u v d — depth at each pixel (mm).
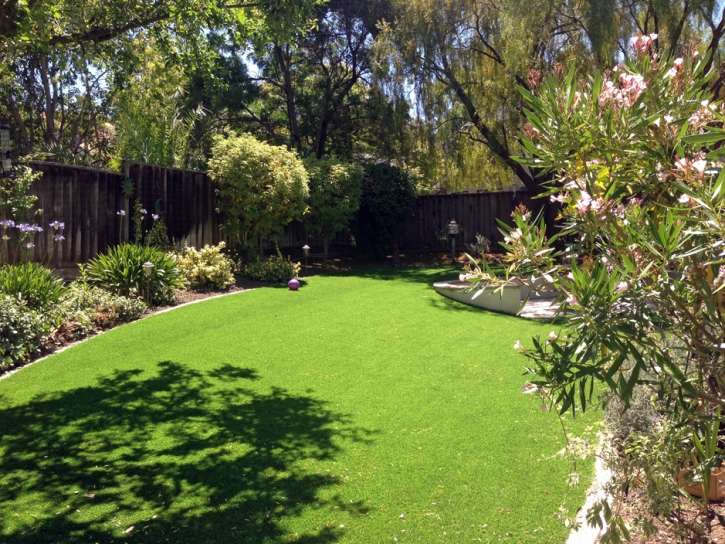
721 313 2531
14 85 18391
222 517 3537
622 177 2736
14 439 4559
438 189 21016
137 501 3705
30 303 7289
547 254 2748
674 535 3189
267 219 12438
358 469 4160
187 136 15641
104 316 7898
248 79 21219
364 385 5984
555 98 2738
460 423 5000
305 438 4680
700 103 2654
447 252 19219
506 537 3334
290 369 6457
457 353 7191
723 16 12391
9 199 8203
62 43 6812
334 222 15023
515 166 15719
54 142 20438
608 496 3178
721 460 2697
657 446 2777
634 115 2586
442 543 3285
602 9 12969
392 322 8773
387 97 18000
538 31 13812
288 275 12375
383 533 3383
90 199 9844
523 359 6918
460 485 3934
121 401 5375
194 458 4305
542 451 4445
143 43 8812
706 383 2914
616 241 2545
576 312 2436
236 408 5297
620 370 2518
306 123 21938
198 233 12484
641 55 2893
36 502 3658
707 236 2379
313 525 3465
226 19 7742
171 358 6676
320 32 20141
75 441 4551
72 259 9523
